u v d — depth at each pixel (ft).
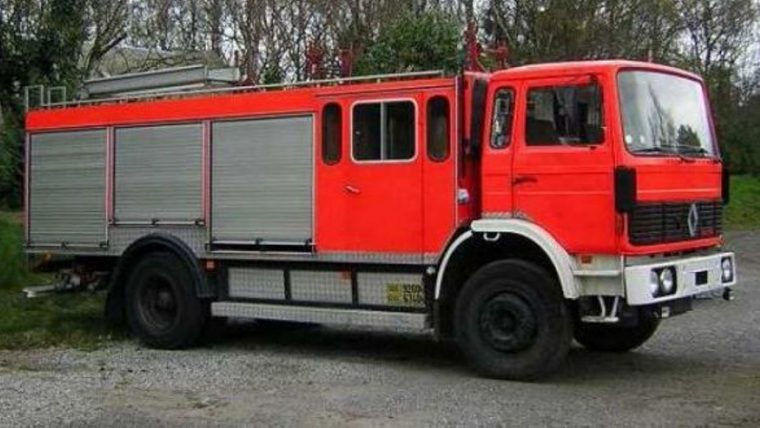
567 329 28.07
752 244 81.92
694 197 29.63
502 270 28.66
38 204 40.19
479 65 32.37
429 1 77.66
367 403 26.07
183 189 35.81
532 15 75.00
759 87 124.16
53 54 67.82
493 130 29.25
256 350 35.22
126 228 37.47
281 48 79.97
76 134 38.96
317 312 32.68
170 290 35.88
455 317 29.71
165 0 89.97
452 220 29.71
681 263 28.19
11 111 68.49
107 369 31.37
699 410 24.99
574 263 27.81
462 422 23.90
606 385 28.17
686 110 30.40
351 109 31.71
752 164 123.34
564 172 27.86
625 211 26.84
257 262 34.37
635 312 28.02
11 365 32.07
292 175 33.09
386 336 38.27
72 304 44.32
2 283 47.88
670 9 81.15
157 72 39.88
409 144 30.58
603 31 73.92
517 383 28.45
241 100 34.30
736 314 42.70
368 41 71.15
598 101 27.53
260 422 24.16
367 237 31.40
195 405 26.04
